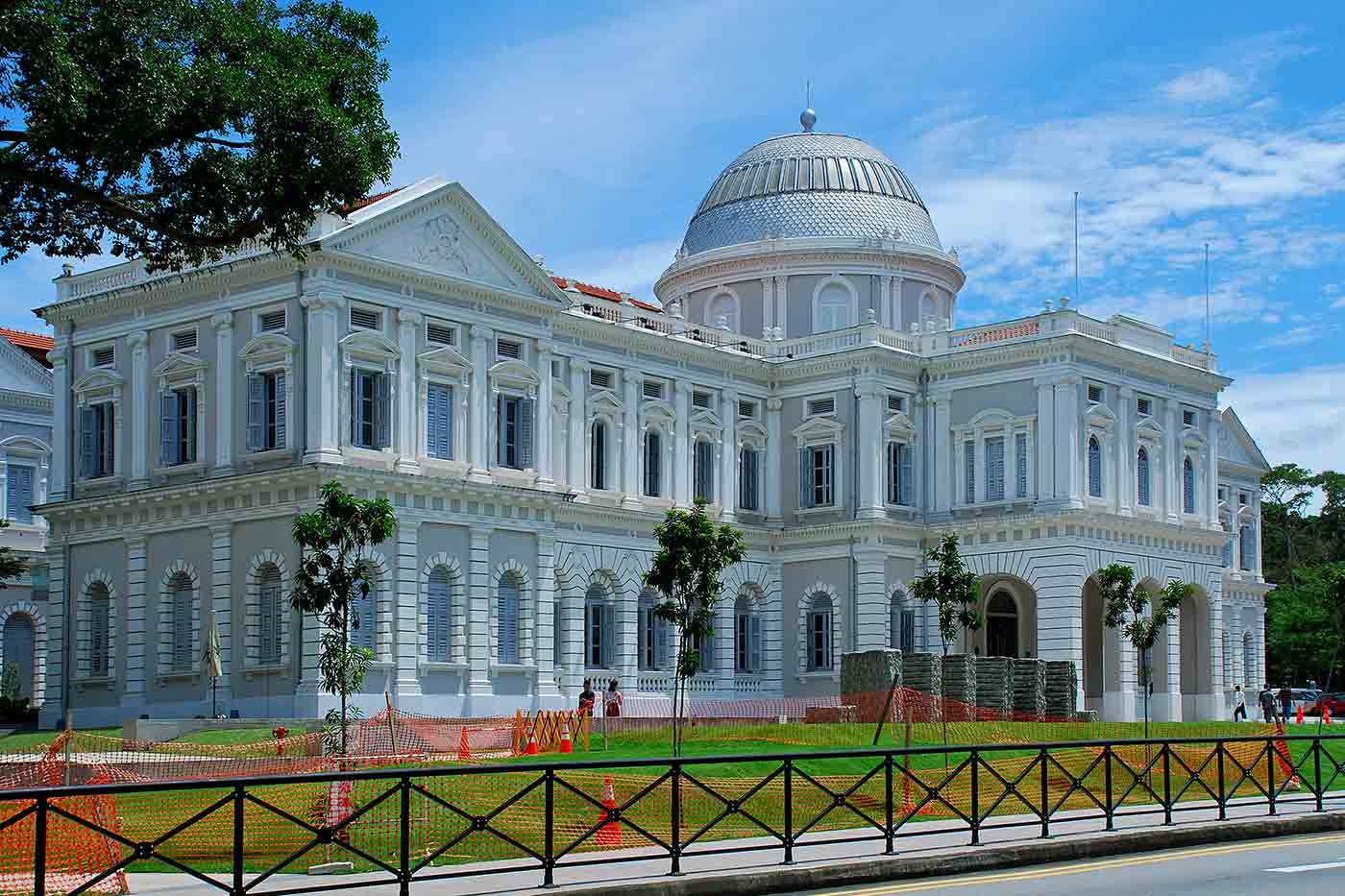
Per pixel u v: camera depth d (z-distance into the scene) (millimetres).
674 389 74562
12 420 73688
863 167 88188
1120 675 74062
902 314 84812
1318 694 103000
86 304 64500
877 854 25016
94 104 35312
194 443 61094
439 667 60312
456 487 60812
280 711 56875
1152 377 78062
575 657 68312
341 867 24625
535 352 65625
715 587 51688
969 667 63062
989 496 75188
